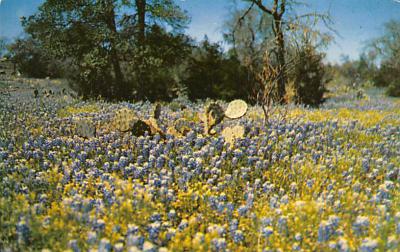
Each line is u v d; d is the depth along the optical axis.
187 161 6.28
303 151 7.17
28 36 19.20
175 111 12.25
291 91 14.79
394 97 27.39
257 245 4.01
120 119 7.93
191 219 4.27
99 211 4.35
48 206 4.68
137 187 4.74
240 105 8.24
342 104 18.64
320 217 4.33
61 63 21.55
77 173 5.41
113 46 18.14
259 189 5.55
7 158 6.37
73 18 18.48
